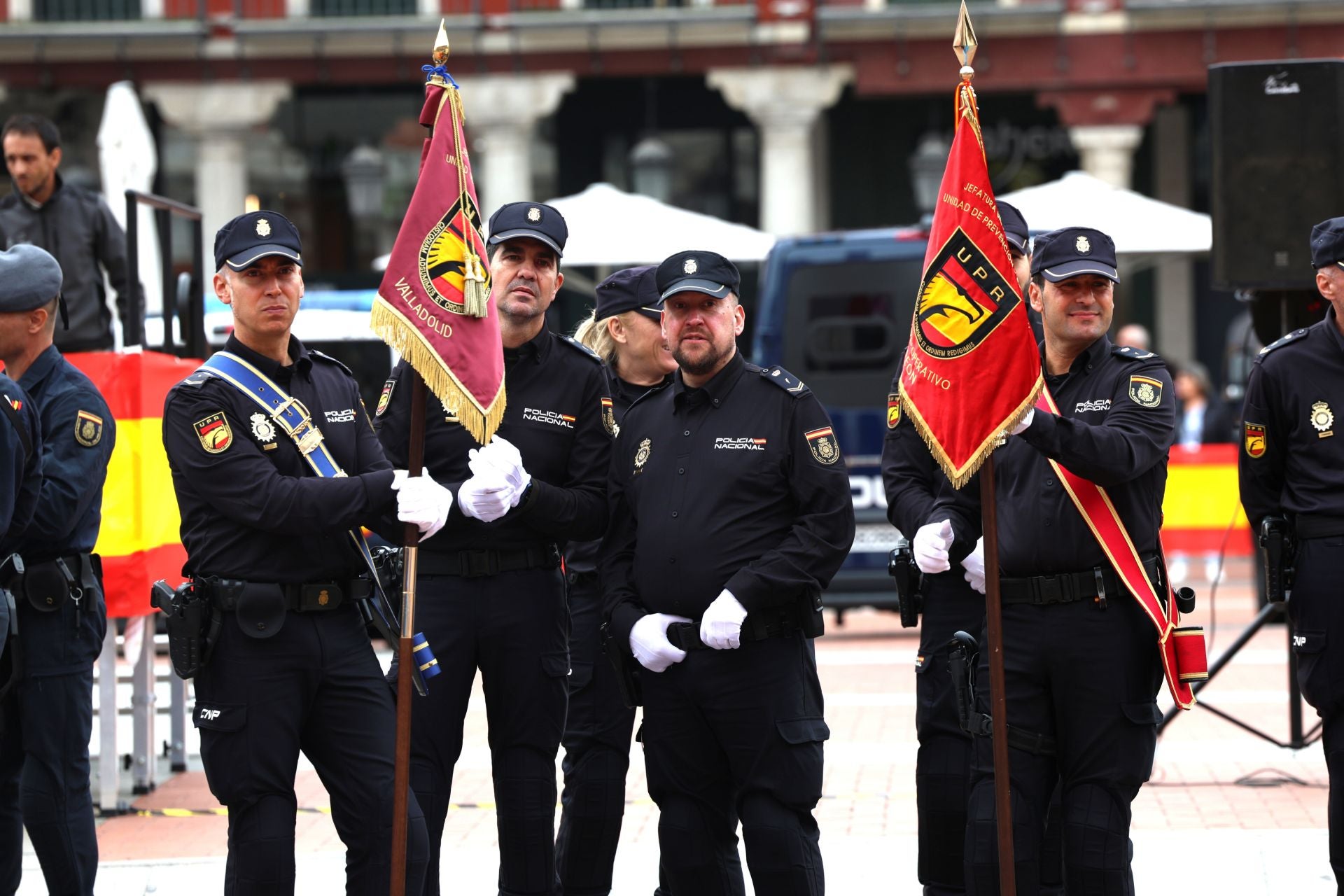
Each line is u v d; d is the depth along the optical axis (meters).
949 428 12.77
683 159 61.00
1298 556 14.60
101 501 15.64
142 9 59.28
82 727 15.16
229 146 58.91
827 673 29.00
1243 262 22.47
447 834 19.08
